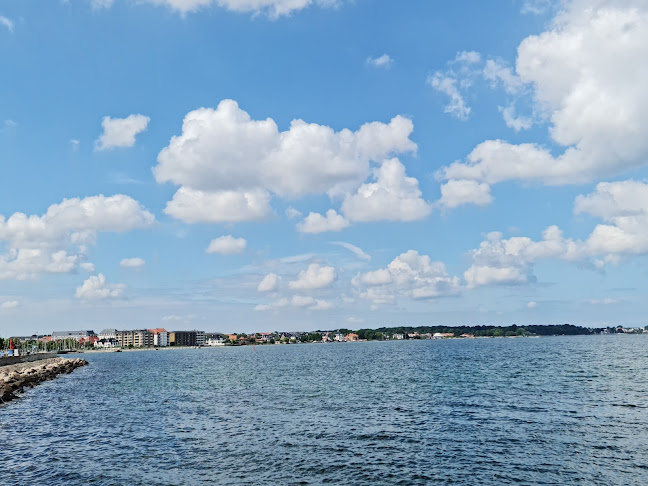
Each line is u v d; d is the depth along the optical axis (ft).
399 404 173.88
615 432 123.44
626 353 491.31
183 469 100.89
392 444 117.70
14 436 135.64
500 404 167.43
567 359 396.98
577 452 107.14
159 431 136.77
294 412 162.30
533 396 183.11
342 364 419.95
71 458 110.93
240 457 108.88
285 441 122.11
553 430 127.03
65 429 143.74
